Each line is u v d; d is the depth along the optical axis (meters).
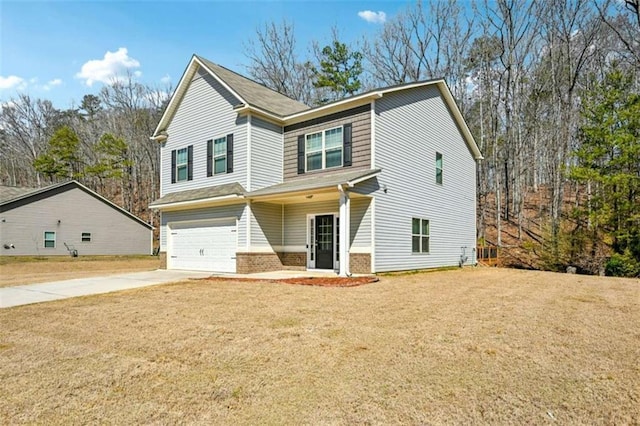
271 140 14.61
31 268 18.92
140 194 43.38
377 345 4.68
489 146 27.61
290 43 31.05
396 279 11.34
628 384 3.55
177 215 16.08
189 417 3.03
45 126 47.50
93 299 8.23
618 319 6.07
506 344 4.71
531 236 24.28
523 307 7.04
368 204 12.32
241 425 2.90
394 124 13.48
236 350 4.57
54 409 3.20
